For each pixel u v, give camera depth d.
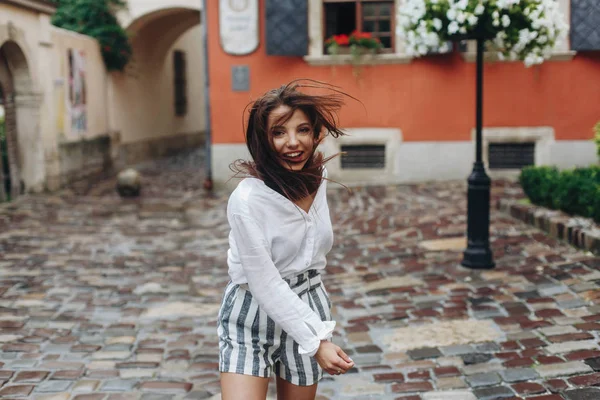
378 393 3.68
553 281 5.27
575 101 10.66
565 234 6.33
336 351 2.04
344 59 10.88
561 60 10.56
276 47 10.72
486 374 3.76
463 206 8.98
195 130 21.75
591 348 3.94
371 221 8.45
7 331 4.79
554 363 3.79
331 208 9.47
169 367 4.17
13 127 11.32
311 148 2.17
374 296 5.47
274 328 2.20
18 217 9.57
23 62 11.03
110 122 15.13
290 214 2.12
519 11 5.23
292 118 2.09
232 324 2.24
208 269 6.74
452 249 6.75
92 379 3.95
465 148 10.98
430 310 4.98
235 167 2.18
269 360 2.24
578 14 10.24
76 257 7.21
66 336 4.72
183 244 7.89
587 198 6.52
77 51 13.30
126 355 4.37
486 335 4.37
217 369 4.14
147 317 5.20
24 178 11.58
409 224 8.11
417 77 10.91
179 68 20.12
